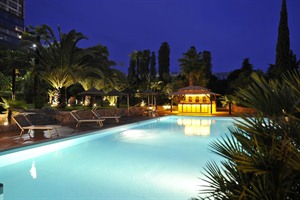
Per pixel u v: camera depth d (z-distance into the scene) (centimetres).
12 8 8100
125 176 587
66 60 1725
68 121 1483
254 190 150
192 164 691
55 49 1748
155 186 518
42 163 704
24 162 711
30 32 1702
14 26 8125
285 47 2775
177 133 1290
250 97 170
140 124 1631
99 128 1230
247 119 168
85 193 479
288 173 137
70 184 530
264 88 165
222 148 187
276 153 144
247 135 174
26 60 1714
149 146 948
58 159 749
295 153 135
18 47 1716
